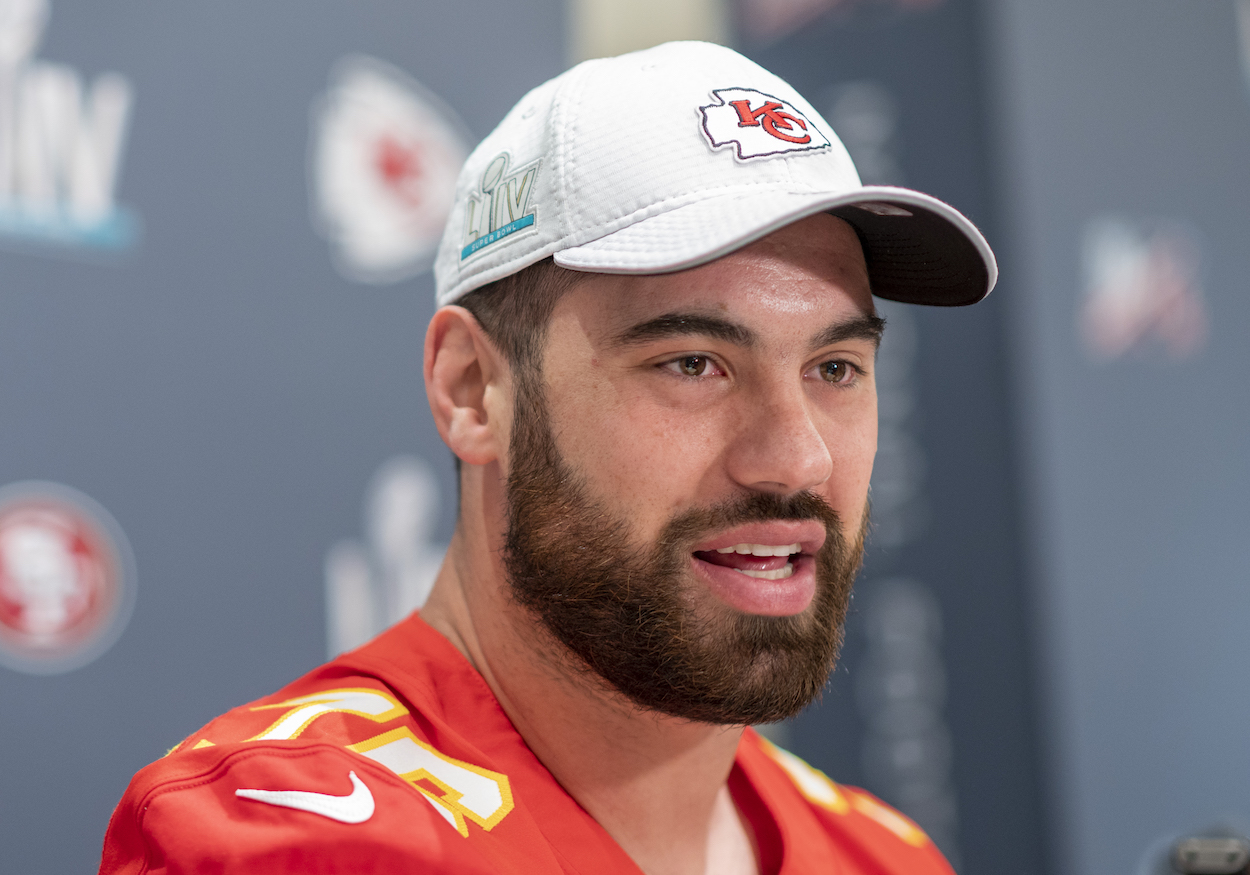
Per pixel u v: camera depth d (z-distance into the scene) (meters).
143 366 1.40
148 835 0.56
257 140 1.51
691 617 0.63
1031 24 2.20
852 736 2.18
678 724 0.68
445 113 1.71
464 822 0.62
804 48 2.30
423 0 1.69
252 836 0.55
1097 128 2.25
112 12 1.40
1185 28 2.36
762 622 0.64
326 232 1.58
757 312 0.62
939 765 2.17
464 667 0.71
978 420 2.21
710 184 0.63
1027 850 2.14
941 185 2.24
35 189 1.33
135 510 1.39
